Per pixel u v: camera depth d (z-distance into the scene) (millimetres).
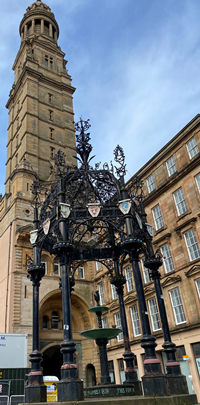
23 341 25547
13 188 44250
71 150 54094
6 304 36156
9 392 22500
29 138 48688
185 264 29000
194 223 28672
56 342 39469
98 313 16203
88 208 12500
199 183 29234
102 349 14164
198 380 25609
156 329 31344
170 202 32188
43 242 14008
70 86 59875
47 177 47688
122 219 13477
